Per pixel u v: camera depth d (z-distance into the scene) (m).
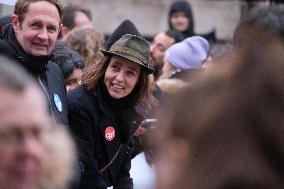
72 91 4.38
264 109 1.74
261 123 1.73
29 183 1.57
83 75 4.43
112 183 4.49
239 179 1.70
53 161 1.60
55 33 4.05
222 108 1.74
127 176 4.51
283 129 1.73
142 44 4.46
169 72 6.14
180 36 7.49
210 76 1.79
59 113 4.02
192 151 1.75
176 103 1.77
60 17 4.11
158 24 12.66
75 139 4.27
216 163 1.72
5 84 1.57
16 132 1.56
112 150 4.40
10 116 1.56
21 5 3.98
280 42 1.86
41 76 4.01
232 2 12.11
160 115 1.79
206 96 1.76
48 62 4.18
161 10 12.65
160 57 7.46
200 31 12.41
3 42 3.96
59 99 4.06
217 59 1.89
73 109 4.29
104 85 4.38
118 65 4.38
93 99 4.35
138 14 12.59
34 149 1.57
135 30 5.49
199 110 1.75
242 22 1.95
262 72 1.77
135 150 4.58
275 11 2.04
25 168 1.57
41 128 1.59
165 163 1.77
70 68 4.82
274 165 1.72
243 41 1.87
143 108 4.46
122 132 4.45
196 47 6.20
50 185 1.59
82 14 6.78
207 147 1.74
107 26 12.43
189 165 1.74
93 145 4.33
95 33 5.48
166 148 1.77
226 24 12.10
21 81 1.59
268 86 1.75
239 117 1.74
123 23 5.51
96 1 12.40
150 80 4.52
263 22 1.92
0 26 5.05
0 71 1.59
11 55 3.93
